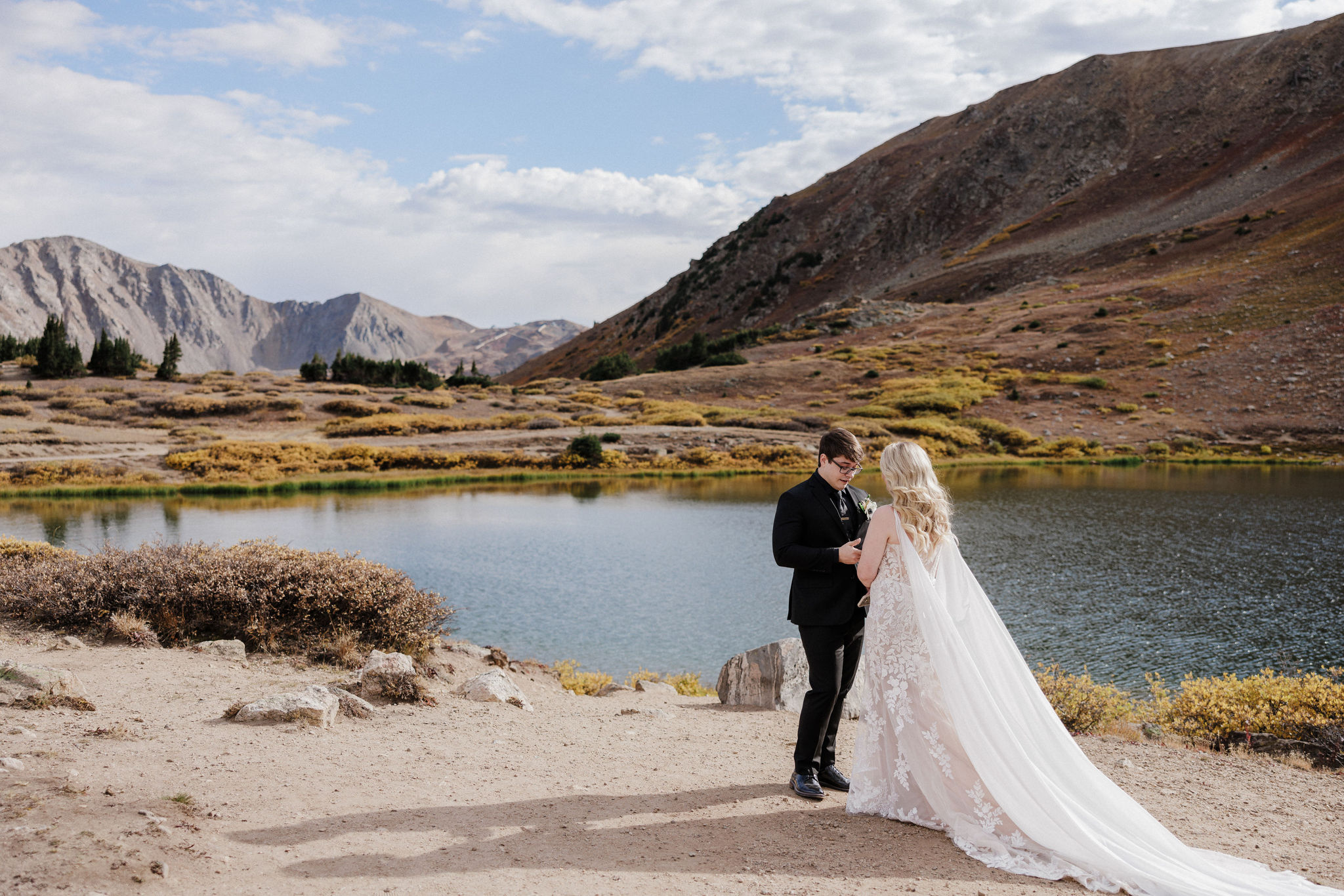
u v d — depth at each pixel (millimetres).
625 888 2902
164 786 3592
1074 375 70750
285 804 3580
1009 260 124000
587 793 4172
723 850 3355
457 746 4945
